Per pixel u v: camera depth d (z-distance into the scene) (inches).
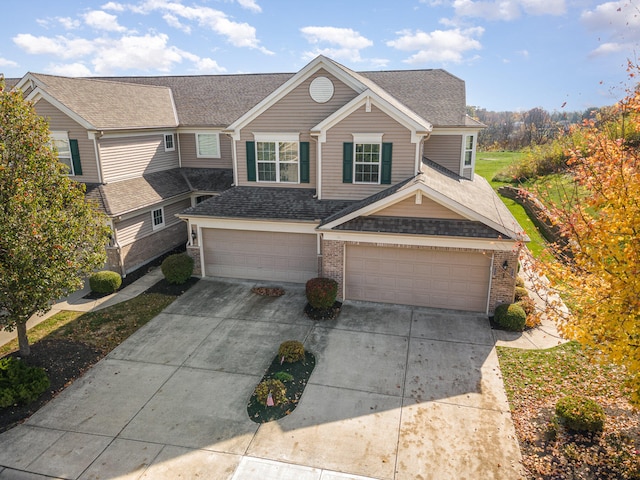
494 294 593.9
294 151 764.6
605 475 331.9
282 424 401.1
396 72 994.1
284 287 712.4
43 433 395.2
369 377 470.0
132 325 592.7
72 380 473.1
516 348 521.3
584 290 334.3
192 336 562.3
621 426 379.6
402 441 378.3
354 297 653.3
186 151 982.4
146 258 837.2
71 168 783.1
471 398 432.8
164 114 956.6
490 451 365.1
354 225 614.2
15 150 449.7
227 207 734.5
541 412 409.1
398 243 602.2
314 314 612.1
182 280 722.2
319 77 721.6
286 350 499.2
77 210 490.9
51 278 443.5
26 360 502.0
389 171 701.9
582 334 318.7
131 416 415.5
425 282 621.3
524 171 1277.1
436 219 601.3
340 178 722.8
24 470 354.6
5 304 448.1
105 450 374.0
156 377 476.7
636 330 291.7
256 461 359.9
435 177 703.1
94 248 503.2
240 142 782.5
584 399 393.1
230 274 751.1
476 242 575.5
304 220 680.4
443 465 352.2
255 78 1064.8
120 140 809.5
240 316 614.9
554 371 473.1
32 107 478.6
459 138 846.5
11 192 434.3
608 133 390.3
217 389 454.6
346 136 700.0
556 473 338.0
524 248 392.5
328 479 341.1
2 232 416.8
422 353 513.7
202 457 364.8
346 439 381.7
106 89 864.9
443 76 959.0
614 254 302.8
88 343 546.9
